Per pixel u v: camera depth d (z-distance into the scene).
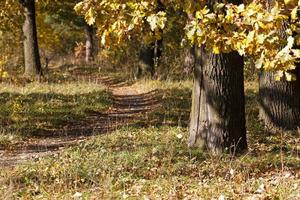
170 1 6.56
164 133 12.66
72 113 17.12
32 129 14.49
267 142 11.37
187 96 19.89
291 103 12.48
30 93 20.91
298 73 12.45
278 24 4.89
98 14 6.14
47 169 9.52
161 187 7.78
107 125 15.67
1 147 12.51
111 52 35.09
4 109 17.03
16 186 8.63
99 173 8.94
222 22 5.39
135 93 24.14
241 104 10.09
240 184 7.72
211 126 10.09
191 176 8.52
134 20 5.97
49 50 48.31
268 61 4.93
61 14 37.69
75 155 10.53
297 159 9.41
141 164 9.32
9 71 26.27
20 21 24.09
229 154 9.75
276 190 7.05
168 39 27.28
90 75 33.16
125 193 7.57
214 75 9.98
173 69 26.91
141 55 28.73
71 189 8.12
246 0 7.84
